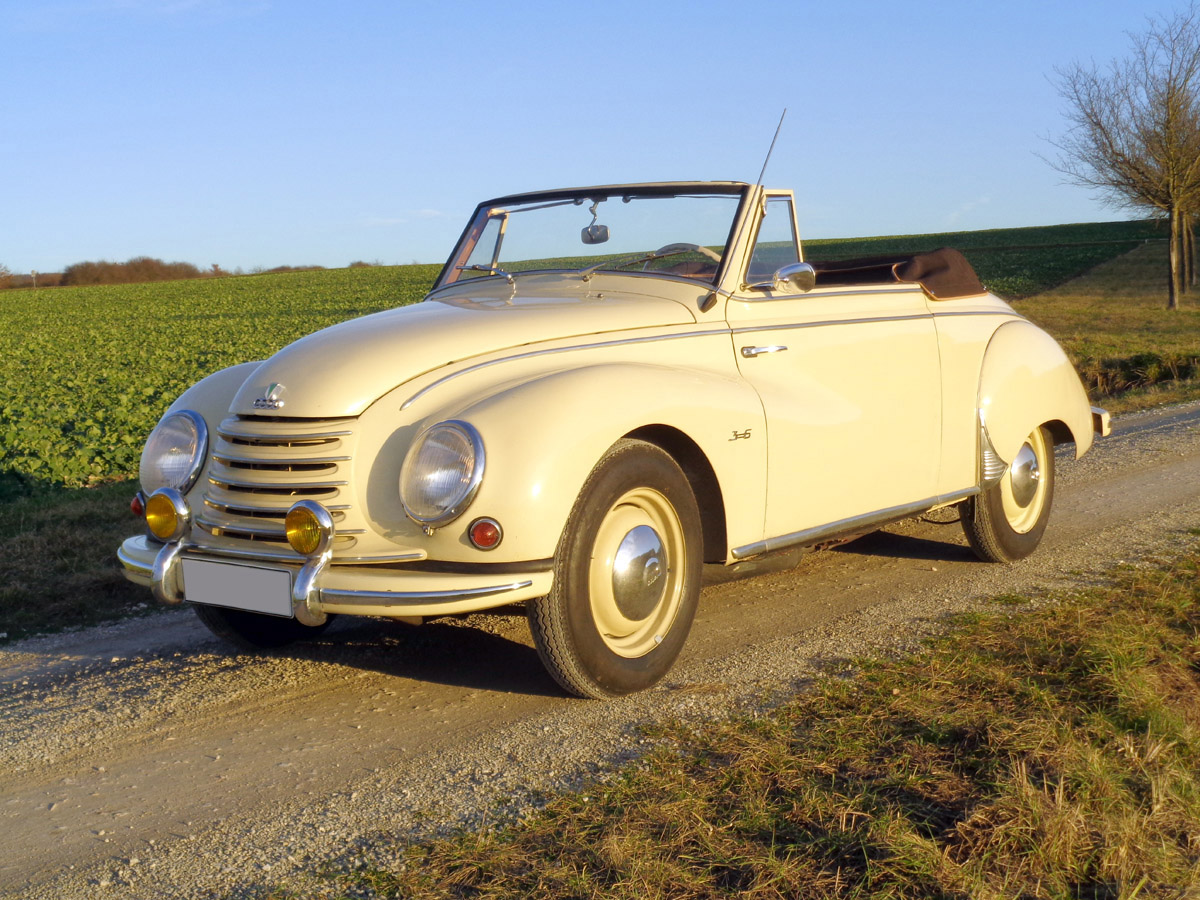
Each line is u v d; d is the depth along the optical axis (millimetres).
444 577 3115
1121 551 5305
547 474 3115
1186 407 11414
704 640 4152
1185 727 2986
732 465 3752
